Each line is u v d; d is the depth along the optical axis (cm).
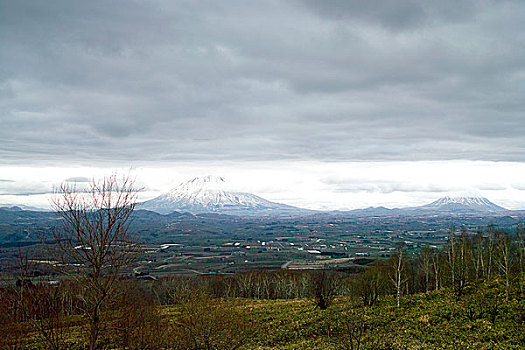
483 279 7288
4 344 2103
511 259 6681
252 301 8669
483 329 4559
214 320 3984
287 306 7212
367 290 6988
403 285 7694
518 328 4394
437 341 4322
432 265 8550
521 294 5619
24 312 2102
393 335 4650
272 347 4594
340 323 5334
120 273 2059
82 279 1966
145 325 3262
